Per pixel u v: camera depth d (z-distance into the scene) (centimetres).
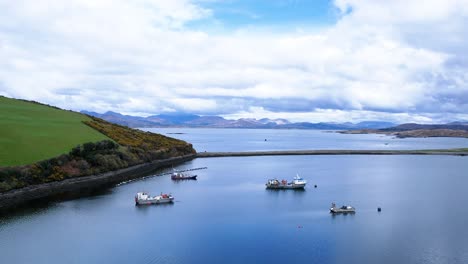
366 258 6656
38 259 6606
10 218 8638
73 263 6462
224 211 9594
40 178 10912
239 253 6875
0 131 13262
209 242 7400
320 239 7556
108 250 7000
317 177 15325
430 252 6912
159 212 9481
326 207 10056
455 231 8031
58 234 7769
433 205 10294
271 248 7119
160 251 6962
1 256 6694
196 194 11712
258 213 9431
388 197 11306
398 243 7350
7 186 9769
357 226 8400
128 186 12675
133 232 7950
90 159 13438
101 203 10194
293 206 10125
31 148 12312
